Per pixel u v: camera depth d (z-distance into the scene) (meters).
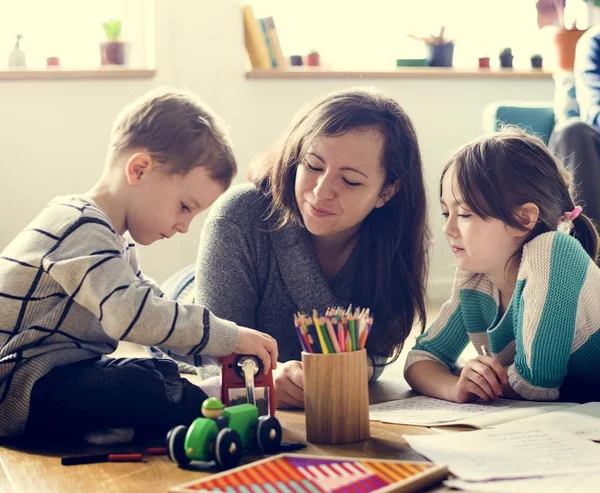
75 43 3.18
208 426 1.03
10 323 1.23
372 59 3.62
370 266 1.55
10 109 2.93
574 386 1.57
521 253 1.47
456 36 3.75
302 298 1.54
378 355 1.59
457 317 1.59
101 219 1.23
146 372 1.21
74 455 1.14
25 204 2.97
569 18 3.75
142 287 1.17
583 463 0.99
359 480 0.93
